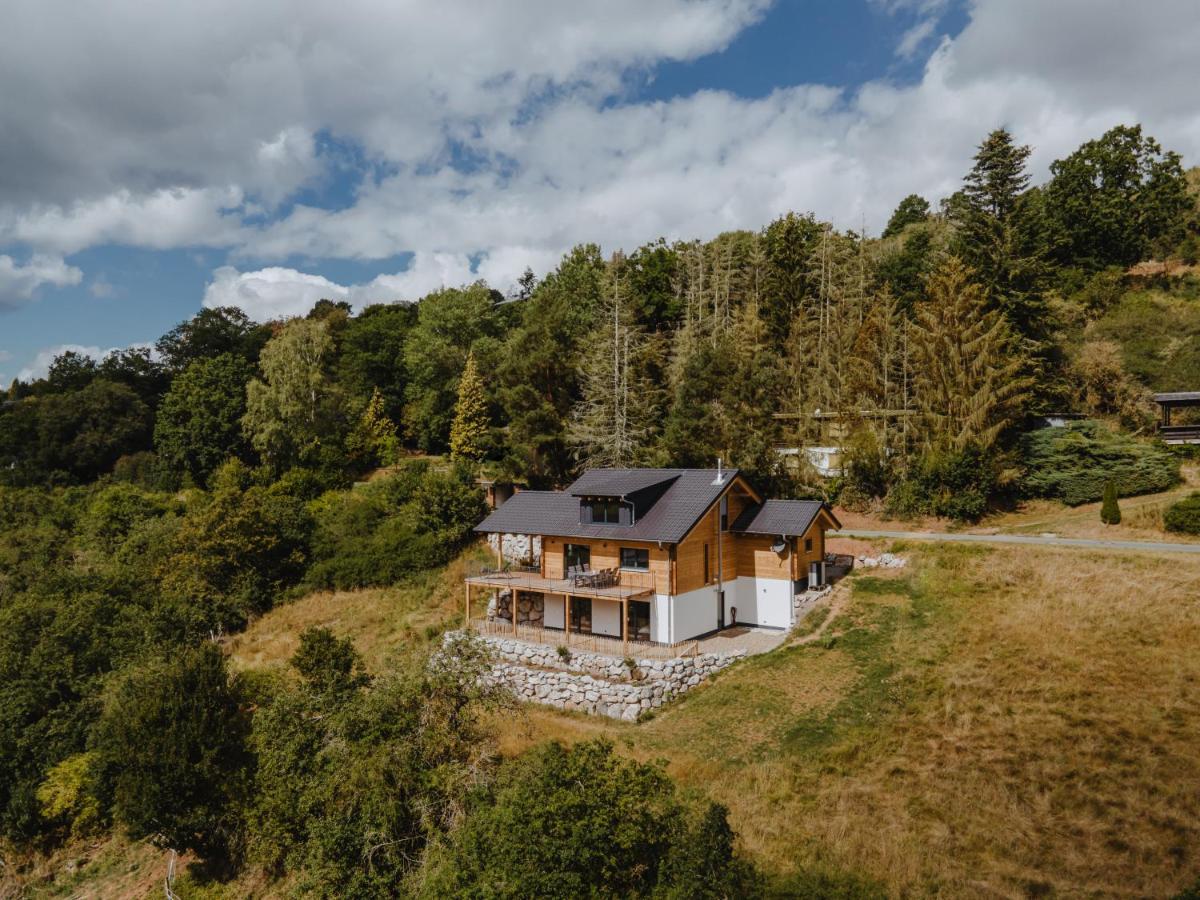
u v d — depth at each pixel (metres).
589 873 14.75
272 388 61.62
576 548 34.88
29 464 71.88
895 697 25.69
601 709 28.11
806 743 23.81
